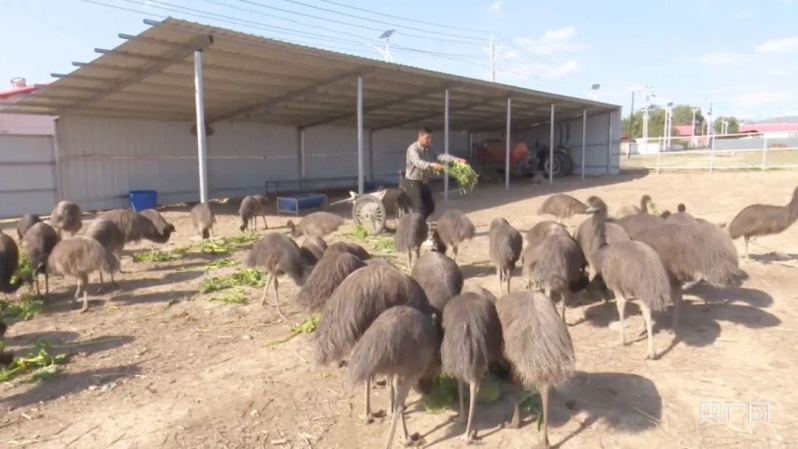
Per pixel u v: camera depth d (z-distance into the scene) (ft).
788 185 71.92
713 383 16.93
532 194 74.02
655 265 18.39
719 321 22.20
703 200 60.59
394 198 42.29
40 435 14.62
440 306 16.65
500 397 16.01
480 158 104.12
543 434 13.55
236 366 18.88
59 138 63.52
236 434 14.65
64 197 64.23
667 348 19.63
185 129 74.59
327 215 34.58
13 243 26.12
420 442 14.10
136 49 44.70
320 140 91.81
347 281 15.10
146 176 71.10
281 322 23.29
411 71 56.80
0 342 19.10
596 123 108.58
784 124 311.88
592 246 21.81
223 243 40.34
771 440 13.99
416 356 13.06
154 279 30.48
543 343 13.00
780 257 32.24
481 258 34.78
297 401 16.40
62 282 30.17
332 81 59.52
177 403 16.28
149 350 20.39
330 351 14.42
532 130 118.32
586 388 16.70
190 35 42.09
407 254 27.94
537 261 21.09
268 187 84.02
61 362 19.25
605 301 24.93
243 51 46.47
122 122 68.54
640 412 15.30
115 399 16.58
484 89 71.61
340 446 14.12
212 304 25.70
